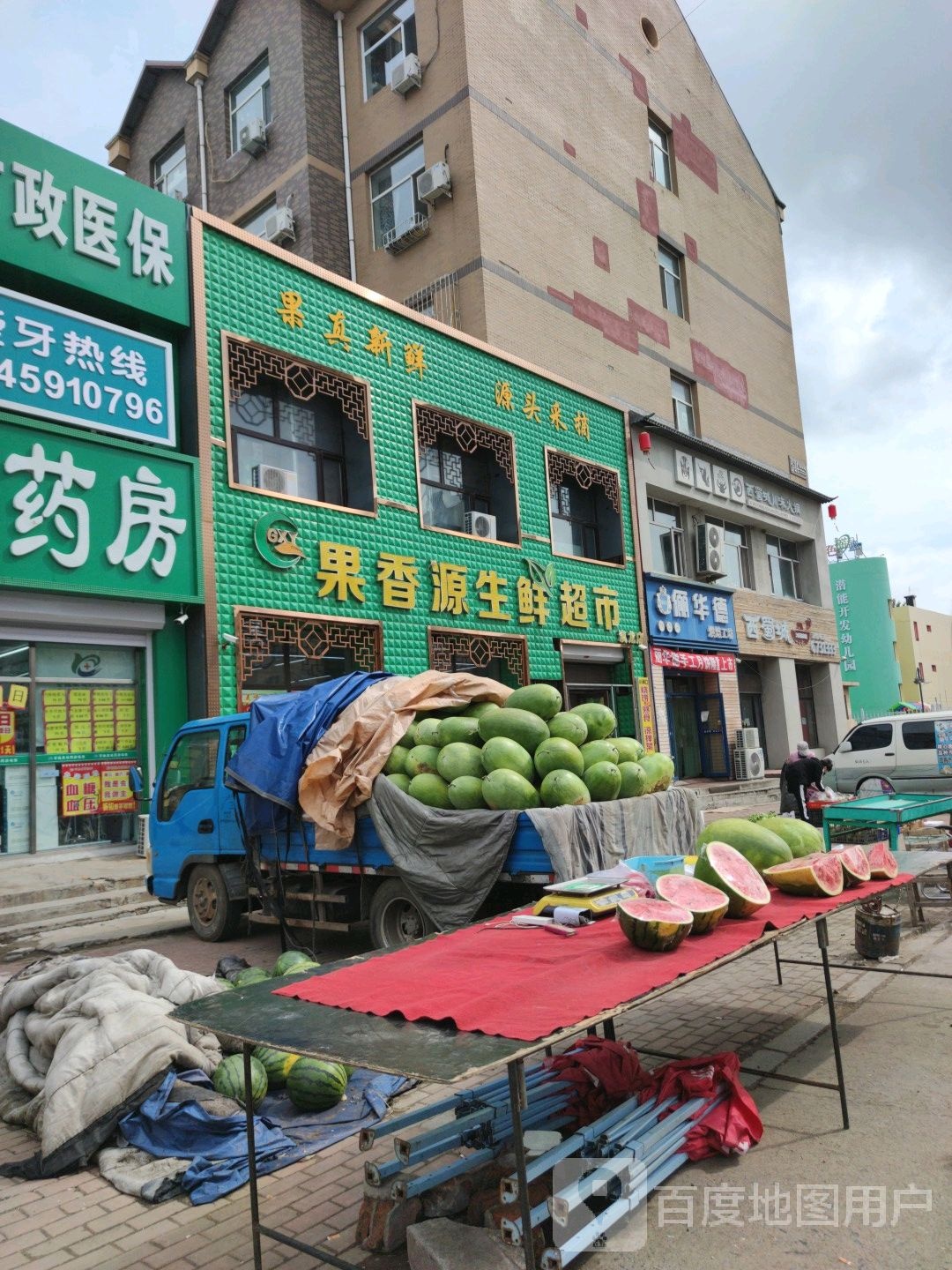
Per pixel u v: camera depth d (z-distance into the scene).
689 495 20.78
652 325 21.08
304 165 18.47
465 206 16.86
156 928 8.55
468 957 3.34
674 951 3.20
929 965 6.15
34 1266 3.03
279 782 6.84
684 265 22.97
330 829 6.55
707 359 23.12
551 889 4.13
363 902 6.80
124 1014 4.20
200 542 10.61
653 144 22.92
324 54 19.22
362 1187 3.46
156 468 10.31
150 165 22.72
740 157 26.64
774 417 25.98
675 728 20.42
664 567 20.38
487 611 14.59
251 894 7.66
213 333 11.23
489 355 15.63
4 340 9.22
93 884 9.22
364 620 12.52
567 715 6.50
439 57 17.52
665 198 22.45
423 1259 2.74
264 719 7.34
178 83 21.98
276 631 11.46
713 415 23.00
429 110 17.59
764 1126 3.74
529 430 16.33
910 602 50.66
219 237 11.52
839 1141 3.55
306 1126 4.02
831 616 26.75
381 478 13.21
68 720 10.14
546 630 15.92
